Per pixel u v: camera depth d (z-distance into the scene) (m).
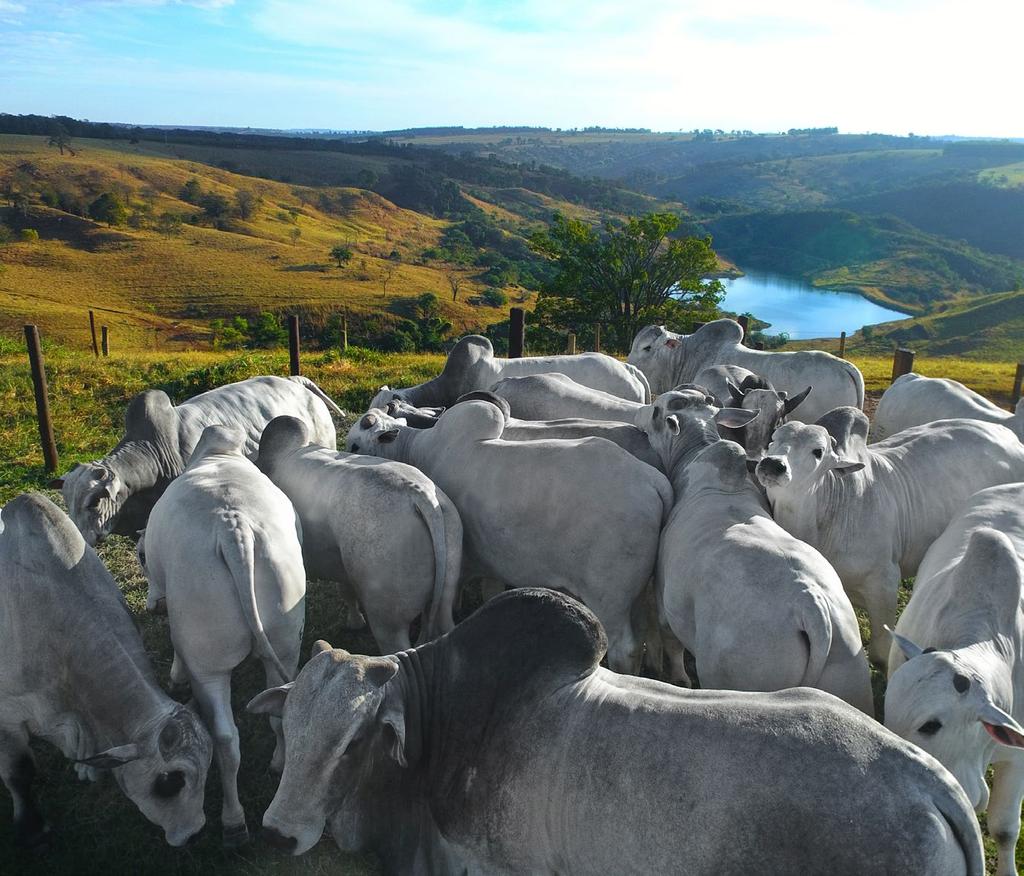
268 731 5.07
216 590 4.14
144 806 3.83
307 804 3.12
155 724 3.84
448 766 3.41
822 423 5.39
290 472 5.45
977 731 3.32
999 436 5.96
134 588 6.55
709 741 2.81
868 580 5.38
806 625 3.67
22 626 3.97
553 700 3.23
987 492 4.96
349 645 5.95
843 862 2.53
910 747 2.71
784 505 5.11
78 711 4.05
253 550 4.21
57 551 4.07
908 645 3.55
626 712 3.04
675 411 5.70
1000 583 3.74
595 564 4.88
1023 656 3.76
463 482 5.38
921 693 3.32
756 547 4.02
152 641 5.89
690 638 4.28
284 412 7.73
